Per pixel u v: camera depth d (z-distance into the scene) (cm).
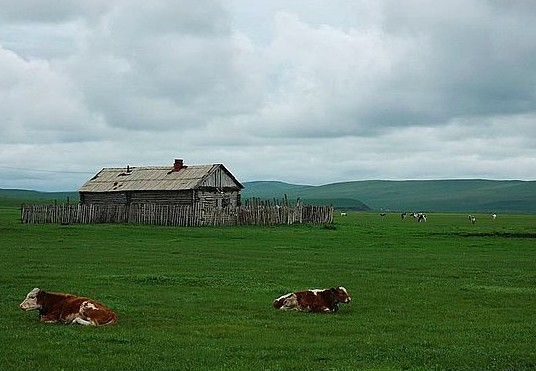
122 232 6175
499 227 9131
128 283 2775
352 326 1959
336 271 3447
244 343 1678
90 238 5431
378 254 4531
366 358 1534
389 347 1659
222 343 1672
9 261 3588
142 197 8406
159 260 3825
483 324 2020
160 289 2631
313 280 3047
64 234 5788
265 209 7875
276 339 1742
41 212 7588
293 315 2133
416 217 14875
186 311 2138
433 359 1527
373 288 2825
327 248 4953
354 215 18675
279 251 4612
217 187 8300
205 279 2922
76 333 1738
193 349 1593
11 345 1594
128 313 2077
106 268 3362
